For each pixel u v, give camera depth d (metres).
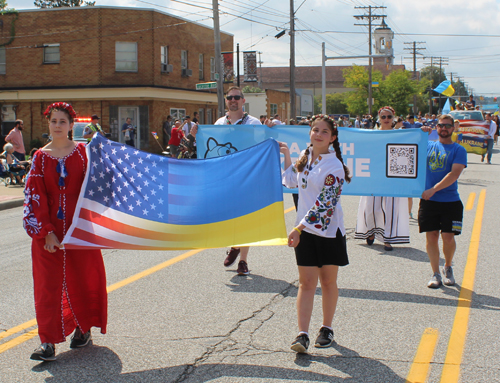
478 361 3.88
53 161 3.97
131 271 6.56
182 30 33.44
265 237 4.41
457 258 7.01
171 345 4.25
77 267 4.04
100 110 30.30
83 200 4.05
